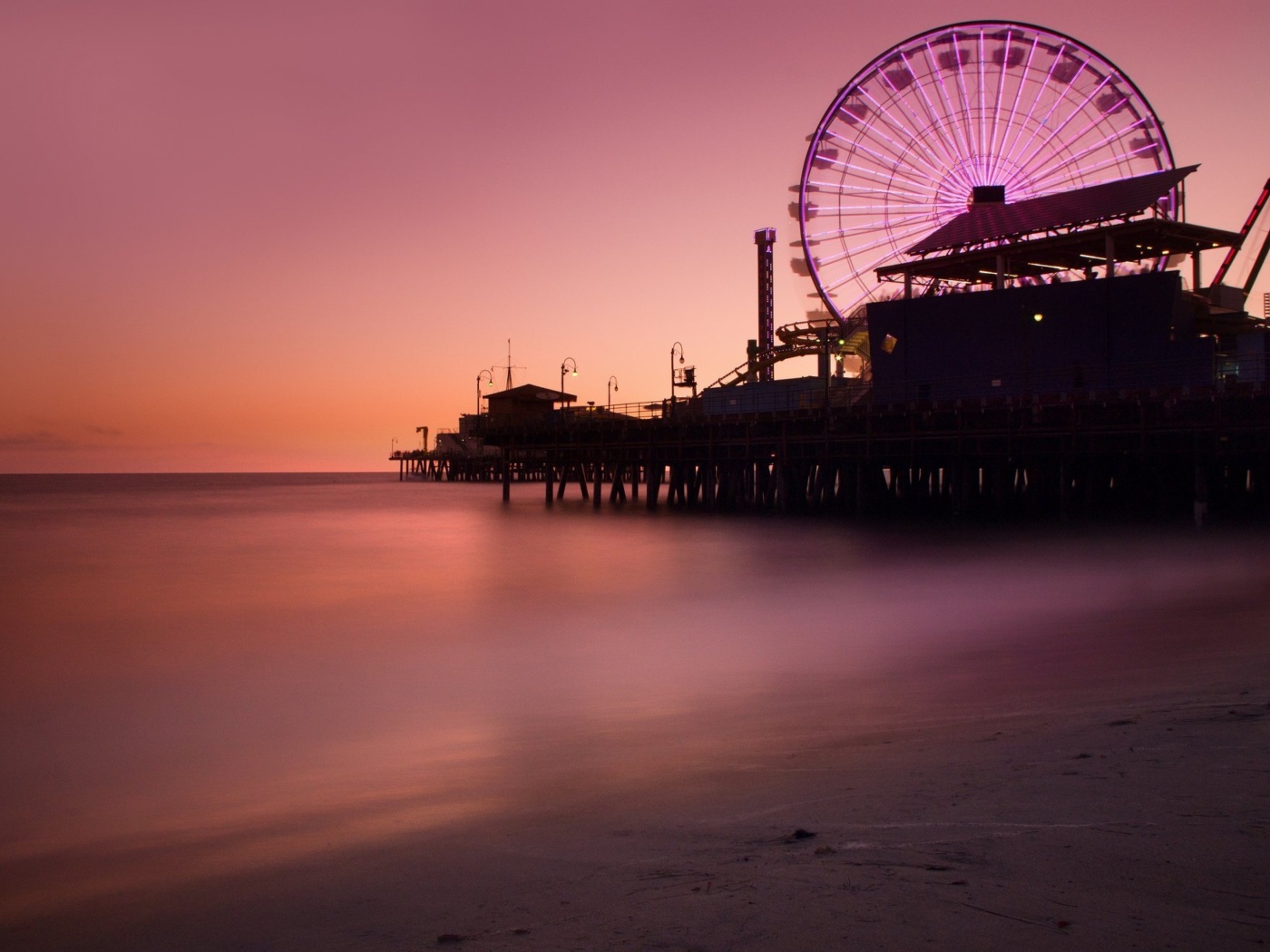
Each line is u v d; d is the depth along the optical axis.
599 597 25.89
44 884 6.62
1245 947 3.22
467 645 18.92
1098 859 4.21
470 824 7.06
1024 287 44.84
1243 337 41.03
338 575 32.81
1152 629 15.30
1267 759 5.90
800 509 56.50
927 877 4.18
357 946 4.46
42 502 101.69
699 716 11.40
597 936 3.96
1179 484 45.34
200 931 5.17
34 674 16.62
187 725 12.70
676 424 58.75
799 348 67.00
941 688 11.85
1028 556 30.16
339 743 11.45
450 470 176.25
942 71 53.94
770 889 4.27
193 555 41.00
